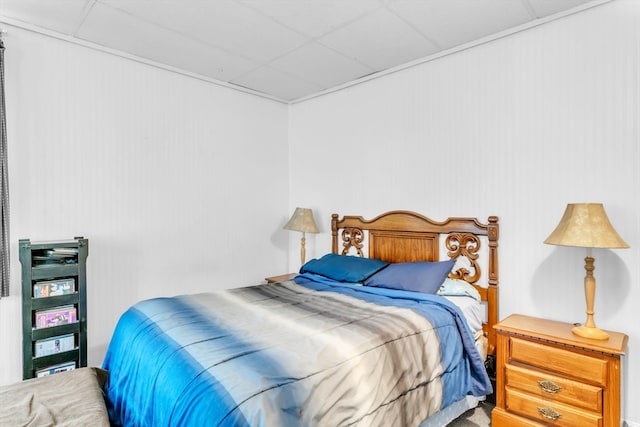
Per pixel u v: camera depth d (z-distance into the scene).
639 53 1.91
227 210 3.47
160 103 2.99
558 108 2.18
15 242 2.30
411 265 2.59
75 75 2.55
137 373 1.52
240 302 2.14
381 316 1.82
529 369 1.86
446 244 2.68
